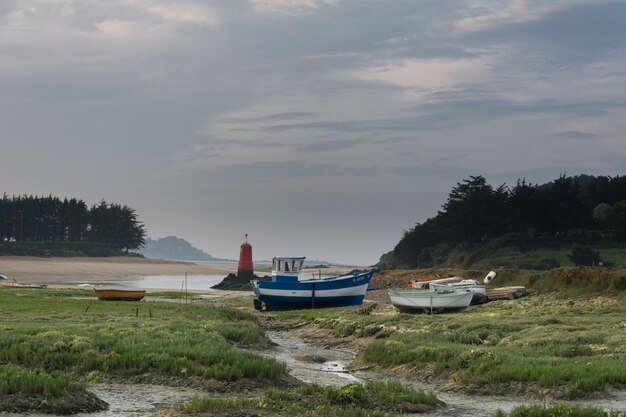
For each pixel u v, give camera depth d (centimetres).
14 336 3191
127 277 17888
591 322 4412
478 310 5669
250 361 2878
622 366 2911
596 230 14625
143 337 3450
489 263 13150
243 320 5606
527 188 15475
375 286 9262
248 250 13250
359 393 2430
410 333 4128
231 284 12644
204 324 4444
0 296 7175
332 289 7150
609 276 6512
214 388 2673
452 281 7469
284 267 7431
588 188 18238
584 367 2866
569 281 6819
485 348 3444
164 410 2212
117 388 2661
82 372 2831
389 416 2161
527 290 7044
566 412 2161
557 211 14588
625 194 16475
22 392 2289
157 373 2808
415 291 5794
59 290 9156
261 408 2183
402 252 18712
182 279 18275
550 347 3481
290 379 2884
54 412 2212
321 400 2400
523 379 2764
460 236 16238
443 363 3094
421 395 2494
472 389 2747
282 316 6112
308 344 4475
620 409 2445
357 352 4072
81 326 3919
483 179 16962
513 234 14850
